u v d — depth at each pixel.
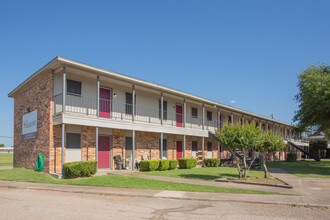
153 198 9.06
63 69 13.99
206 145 26.95
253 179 13.56
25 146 17.75
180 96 21.66
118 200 8.69
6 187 11.38
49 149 14.44
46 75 15.59
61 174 13.51
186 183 12.03
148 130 18.12
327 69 23.95
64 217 6.52
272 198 8.94
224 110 28.67
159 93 20.86
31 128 16.98
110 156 17.48
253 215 6.95
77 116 14.16
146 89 19.25
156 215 6.84
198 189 10.46
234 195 9.41
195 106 26.16
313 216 6.95
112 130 17.80
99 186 11.20
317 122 23.55
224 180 12.85
